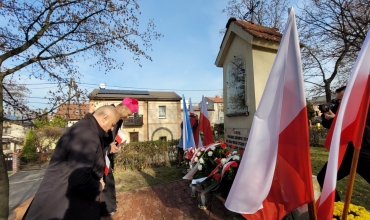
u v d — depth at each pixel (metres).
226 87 5.08
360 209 1.90
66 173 1.68
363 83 1.47
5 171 3.18
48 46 3.93
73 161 1.61
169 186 4.56
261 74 4.01
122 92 24.94
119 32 4.65
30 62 3.72
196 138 5.81
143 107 23.66
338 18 7.86
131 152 6.71
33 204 1.63
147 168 6.76
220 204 3.36
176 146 7.54
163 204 3.56
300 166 1.45
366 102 1.40
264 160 1.49
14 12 3.54
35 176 11.94
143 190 4.38
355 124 1.51
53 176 1.67
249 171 1.50
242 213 1.49
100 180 2.09
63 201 1.64
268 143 1.50
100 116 1.98
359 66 1.46
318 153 8.16
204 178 3.00
